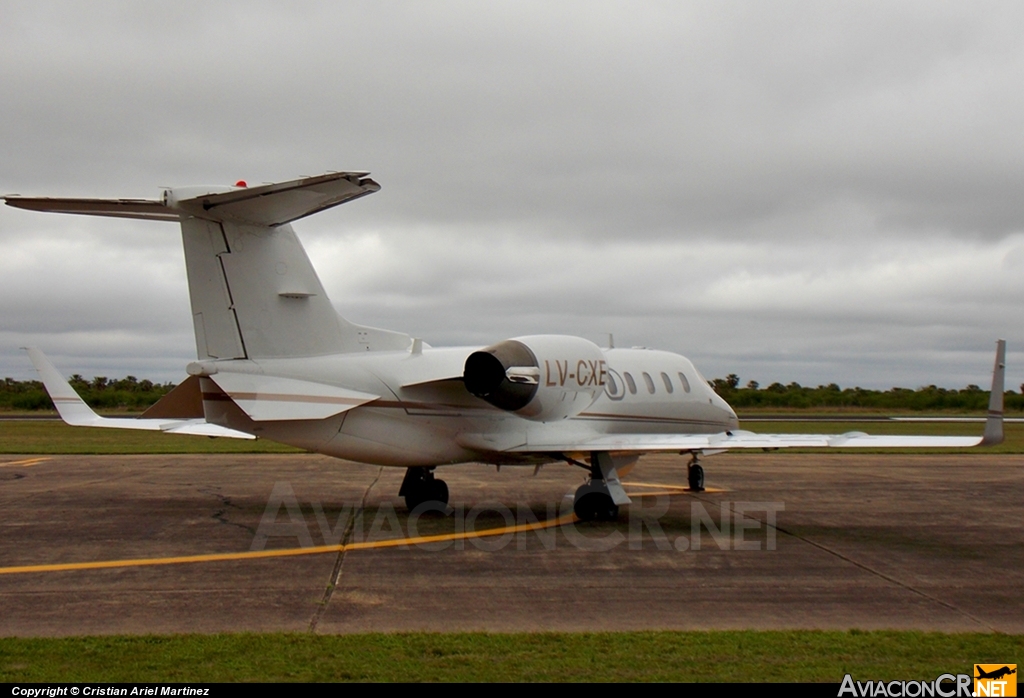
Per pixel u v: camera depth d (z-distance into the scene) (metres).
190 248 11.59
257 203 11.26
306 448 12.91
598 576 9.66
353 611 8.07
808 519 14.18
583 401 13.91
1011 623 7.96
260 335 12.12
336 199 10.98
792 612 8.25
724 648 6.90
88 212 11.32
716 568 10.19
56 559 10.33
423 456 13.59
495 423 14.15
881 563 10.62
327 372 12.56
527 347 13.09
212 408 12.57
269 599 8.48
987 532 13.05
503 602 8.46
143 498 15.73
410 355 13.73
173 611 8.02
